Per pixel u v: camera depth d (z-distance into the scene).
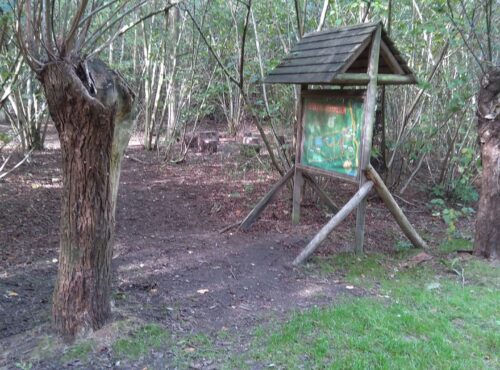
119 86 3.51
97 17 7.99
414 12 8.76
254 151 10.72
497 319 4.14
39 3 3.11
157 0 10.90
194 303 4.39
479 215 5.76
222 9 9.41
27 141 9.99
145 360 3.42
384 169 8.62
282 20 8.52
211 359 3.46
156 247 5.82
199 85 11.61
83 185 3.45
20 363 3.31
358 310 4.20
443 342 3.69
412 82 5.57
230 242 6.09
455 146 9.48
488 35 6.95
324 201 6.96
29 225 6.40
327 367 3.32
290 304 4.43
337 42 5.53
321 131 6.14
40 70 3.24
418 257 5.68
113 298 4.30
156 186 8.96
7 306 4.16
